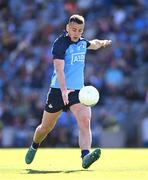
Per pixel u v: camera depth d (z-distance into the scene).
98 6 81.31
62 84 25.94
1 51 78.44
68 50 26.38
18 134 64.69
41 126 27.81
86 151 26.02
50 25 80.06
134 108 65.25
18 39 79.75
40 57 75.12
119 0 81.31
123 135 61.59
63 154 36.41
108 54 72.75
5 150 40.41
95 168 27.52
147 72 70.81
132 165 29.17
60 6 82.50
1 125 65.94
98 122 63.75
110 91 68.19
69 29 26.28
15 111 67.88
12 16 83.50
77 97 26.39
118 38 76.31
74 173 24.83
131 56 73.31
